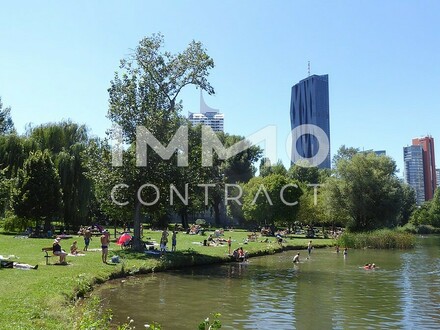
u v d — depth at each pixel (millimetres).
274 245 49969
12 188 46094
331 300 21125
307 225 93250
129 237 38344
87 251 32844
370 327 16188
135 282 24562
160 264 29703
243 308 18859
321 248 54875
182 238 53281
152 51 38406
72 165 51750
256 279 27453
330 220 76312
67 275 21281
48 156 48438
